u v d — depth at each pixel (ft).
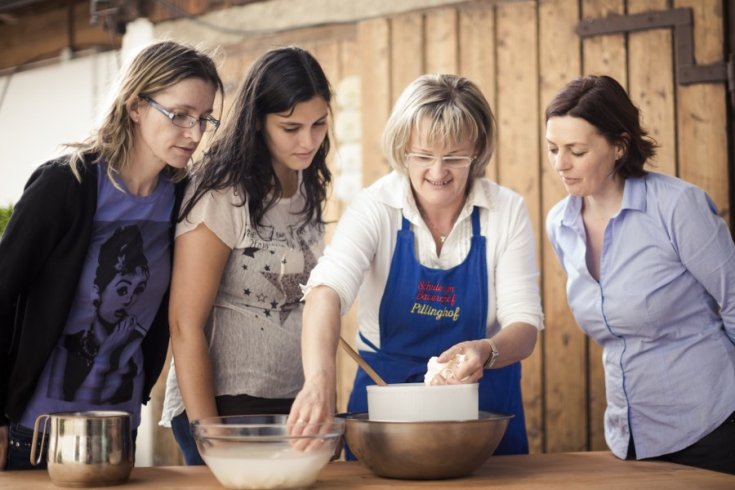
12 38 18.79
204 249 6.92
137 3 16.51
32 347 6.40
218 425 5.33
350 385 14.34
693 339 7.73
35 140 18.60
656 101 12.43
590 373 12.67
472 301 7.42
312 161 7.73
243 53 15.66
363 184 14.30
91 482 5.57
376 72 14.28
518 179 13.24
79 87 17.89
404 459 5.65
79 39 17.88
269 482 5.28
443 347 7.49
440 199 7.06
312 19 14.97
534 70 13.16
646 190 7.75
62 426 5.62
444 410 5.83
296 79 7.00
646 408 7.86
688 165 12.23
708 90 12.12
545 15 13.10
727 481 5.72
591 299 8.08
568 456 6.86
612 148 7.66
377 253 7.46
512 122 13.29
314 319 6.49
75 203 6.41
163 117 6.57
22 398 6.51
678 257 7.64
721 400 7.60
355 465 6.46
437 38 13.83
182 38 16.22
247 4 15.66
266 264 7.25
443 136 6.80
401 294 7.45
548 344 12.95
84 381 6.69
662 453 7.80
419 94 6.93
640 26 12.48
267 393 7.29
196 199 6.93
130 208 6.75
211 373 6.91
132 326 6.89
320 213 7.84
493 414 6.24
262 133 7.23
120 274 6.72
